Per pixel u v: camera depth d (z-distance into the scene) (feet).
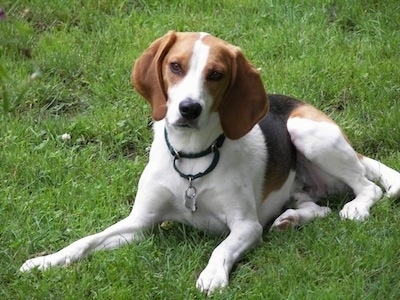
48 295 20.56
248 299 20.38
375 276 21.35
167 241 22.74
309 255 22.15
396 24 34.19
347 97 30.27
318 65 31.37
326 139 24.58
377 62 31.76
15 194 24.68
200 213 22.86
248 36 33.83
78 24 34.53
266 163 23.41
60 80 30.86
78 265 21.49
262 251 22.25
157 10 35.42
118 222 23.06
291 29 33.68
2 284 21.11
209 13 35.24
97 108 29.40
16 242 22.44
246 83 21.85
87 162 26.43
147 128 28.27
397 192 24.89
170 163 22.49
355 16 34.65
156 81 21.83
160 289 20.62
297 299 20.22
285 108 25.45
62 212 23.98
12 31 32.07
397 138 27.89
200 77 21.02
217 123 21.91
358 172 24.95
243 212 22.40
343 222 23.44
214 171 22.25
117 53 32.27
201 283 20.75
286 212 23.72
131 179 25.61
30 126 27.99
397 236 22.62
